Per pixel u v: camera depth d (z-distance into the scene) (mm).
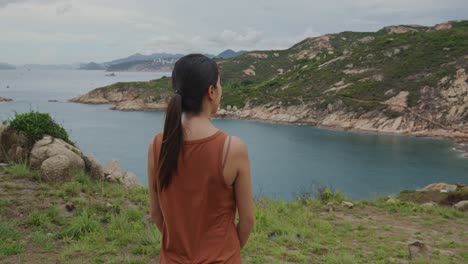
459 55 107438
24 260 5480
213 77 1887
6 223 6480
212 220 1843
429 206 13922
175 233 1864
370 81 110750
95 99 159875
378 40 133875
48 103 157625
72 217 7254
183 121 1871
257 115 117688
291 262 6336
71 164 9586
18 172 9102
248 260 6156
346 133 94062
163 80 168500
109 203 8180
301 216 10305
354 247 7852
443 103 95875
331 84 118750
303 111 111250
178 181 1826
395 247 8016
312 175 56875
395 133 92812
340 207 12852
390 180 54562
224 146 1817
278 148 76750
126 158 64688
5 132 10297
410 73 108000
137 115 127375
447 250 8375
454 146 79250
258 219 8570
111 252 5930
